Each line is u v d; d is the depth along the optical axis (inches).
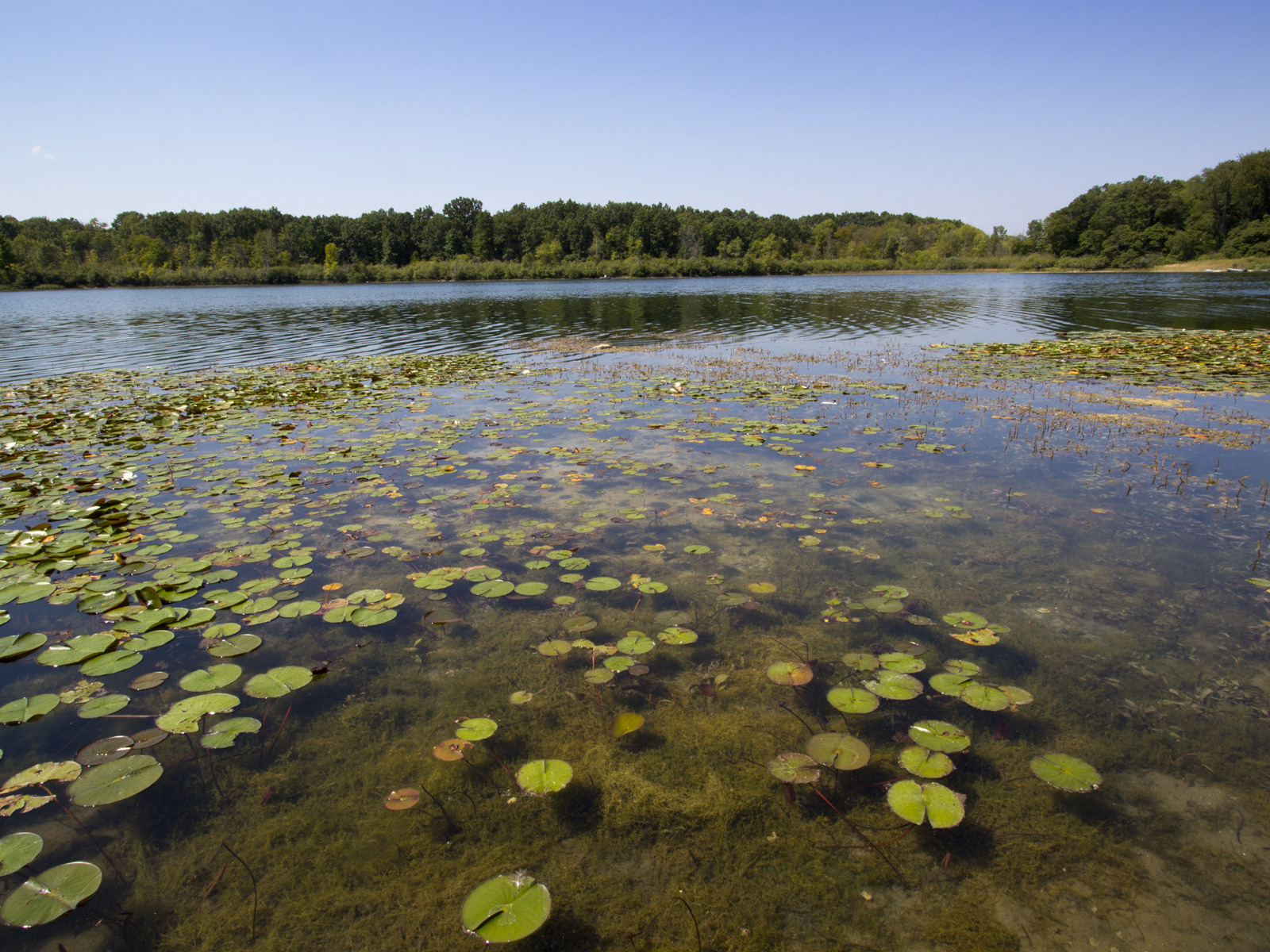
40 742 121.8
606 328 884.6
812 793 110.3
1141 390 421.4
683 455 292.2
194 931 88.8
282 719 130.7
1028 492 240.1
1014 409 374.6
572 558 188.5
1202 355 526.6
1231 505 224.1
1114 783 111.1
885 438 317.1
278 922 89.9
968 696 123.3
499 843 101.9
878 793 109.9
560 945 85.7
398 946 86.1
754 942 85.9
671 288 1974.7
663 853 99.8
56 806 109.0
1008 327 815.1
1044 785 111.1
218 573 180.2
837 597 169.5
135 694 135.4
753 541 202.2
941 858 98.4
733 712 130.2
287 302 1525.6
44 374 557.9
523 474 267.9
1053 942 85.4
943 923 88.2
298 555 191.5
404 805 107.0
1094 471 262.1
